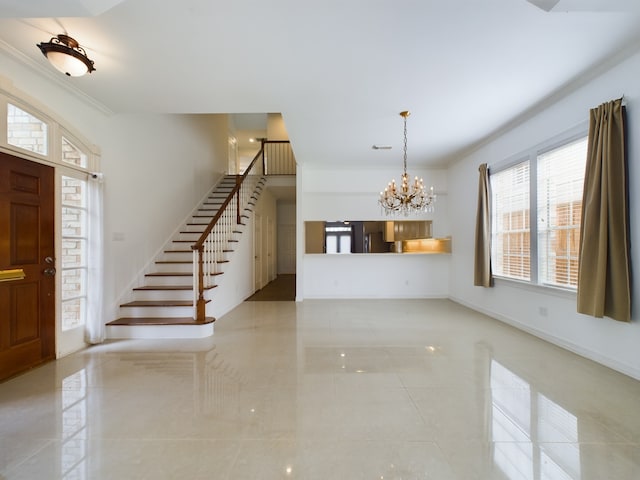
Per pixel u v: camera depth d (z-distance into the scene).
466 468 1.66
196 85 3.14
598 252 2.82
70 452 1.78
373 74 2.95
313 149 5.30
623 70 2.71
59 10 1.82
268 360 3.17
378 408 2.25
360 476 1.60
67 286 3.37
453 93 3.33
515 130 4.21
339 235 6.64
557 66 2.84
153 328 3.89
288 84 3.13
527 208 4.07
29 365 2.92
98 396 2.43
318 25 2.27
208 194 7.30
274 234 10.11
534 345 3.58
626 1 1.76
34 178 2.93
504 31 2.35
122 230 4.19
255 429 2.00
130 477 1.60
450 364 3.04
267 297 6.75
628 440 1.88
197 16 2.16
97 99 3.45
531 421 2.08
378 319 4.81
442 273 6.64
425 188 6.50
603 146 2.79
